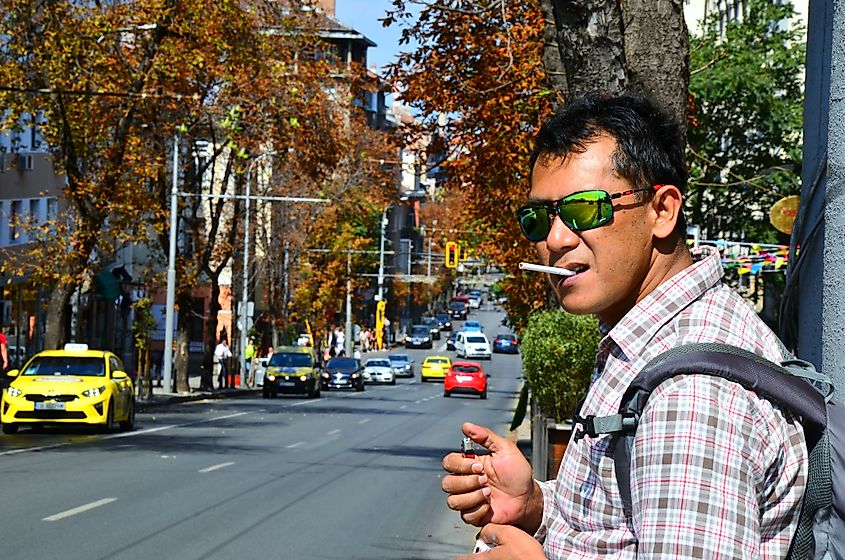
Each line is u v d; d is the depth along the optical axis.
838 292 4.13
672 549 2.17
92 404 28.39
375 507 16.73
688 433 2.23
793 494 2.30
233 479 19.62
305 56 42.50
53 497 16.52
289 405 50.56
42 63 34.91
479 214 25.39
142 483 18.53
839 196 4.16
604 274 2.69
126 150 39.12
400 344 132.62
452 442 30.58
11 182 50.88
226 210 67.62
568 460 2.65
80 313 57.06
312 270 79.25
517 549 2.58
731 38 42.88
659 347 2.53
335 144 42.28
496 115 17.77
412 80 18.41
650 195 2.70
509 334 131.88
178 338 54.84
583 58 8.46
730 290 2.62
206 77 39.69
